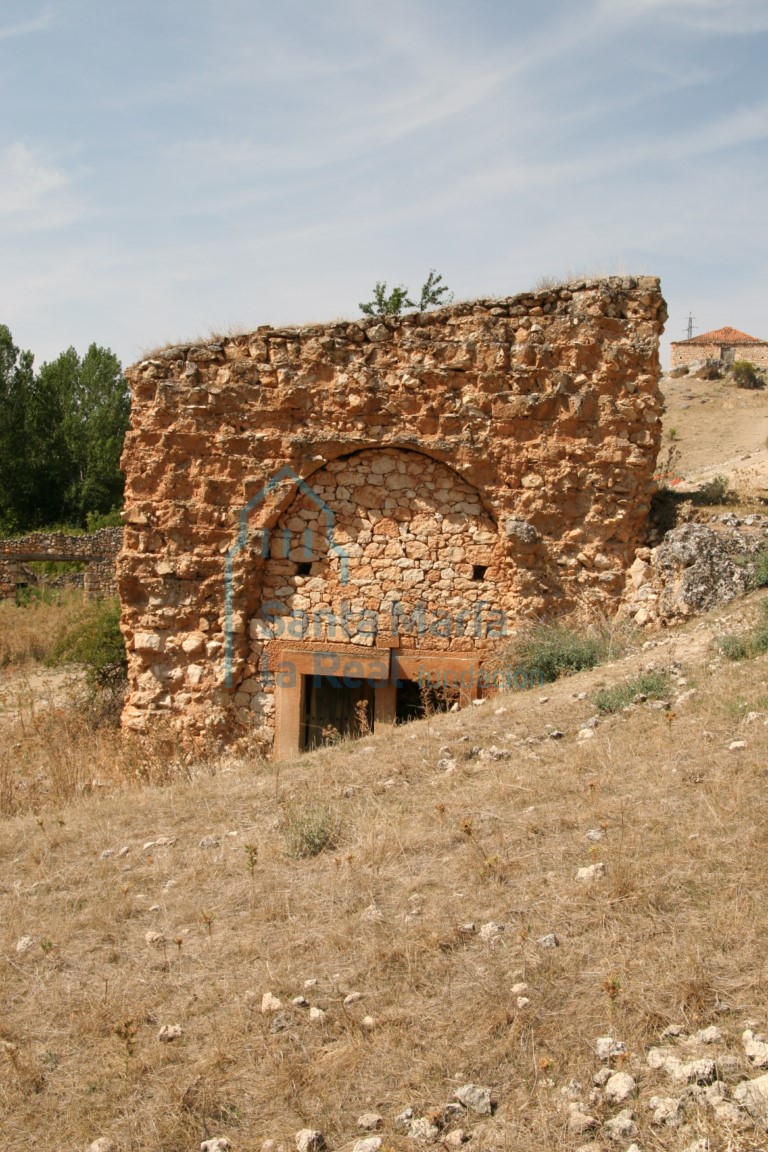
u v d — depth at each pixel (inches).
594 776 304.5
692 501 582.9
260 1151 171.6
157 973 237.9
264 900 263.9
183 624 547.5
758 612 439.2
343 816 312.7
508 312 536.1
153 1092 192.7
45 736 572.7
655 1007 183.9
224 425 542.0
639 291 533.0
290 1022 205.8
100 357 2143.2
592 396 530.3
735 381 1892.2
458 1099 173.2
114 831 347.3
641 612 511.8
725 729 314.5
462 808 301.9
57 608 1182.9
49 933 266.2
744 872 221.8
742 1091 156.9
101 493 2017.7
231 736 547.5
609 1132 157.8
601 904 222.7
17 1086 200.4
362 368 534.0
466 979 208.4
